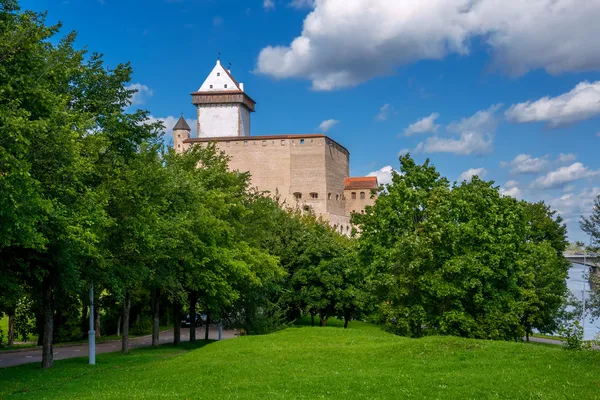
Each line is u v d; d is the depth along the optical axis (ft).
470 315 102.63
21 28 54.29
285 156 437.99
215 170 130.41
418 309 105.50
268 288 140.97
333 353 69.77
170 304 137.80
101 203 70.49
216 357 74.23
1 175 49.26
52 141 59.82
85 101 80.18
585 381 45.85
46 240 56.34
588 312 161.38
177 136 453.58
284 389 50.11
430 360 59.52
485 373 51.37
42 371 75.72
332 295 165.58
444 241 104.73
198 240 99.76
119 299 84.64
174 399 47.88
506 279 106.83
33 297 90.94
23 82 53.98
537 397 42.68
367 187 476.13
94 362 85.20
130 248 82.69
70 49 80.74
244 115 471.21
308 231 177.68
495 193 115.44
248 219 146.51
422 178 124.67
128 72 87.40
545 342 180.24
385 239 117.29
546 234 187.42
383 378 52.11
